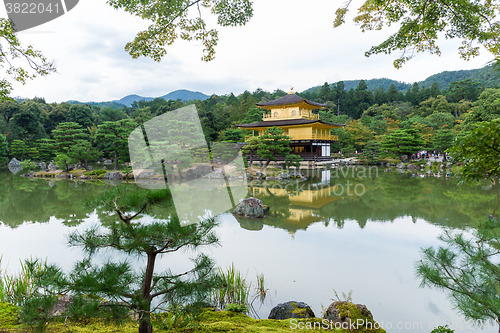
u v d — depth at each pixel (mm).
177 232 2750
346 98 95812
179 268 6215
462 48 5195
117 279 2760
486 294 3273
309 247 8469
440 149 36812
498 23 4551
